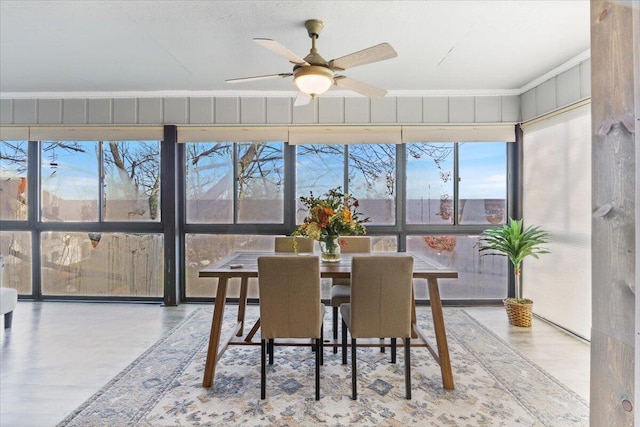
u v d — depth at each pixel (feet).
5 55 9.77
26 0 7.14
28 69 10.76
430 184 13.52
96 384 7.57
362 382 7.65
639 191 2.94
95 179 13.73
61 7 7.41
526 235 11.28
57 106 13.16
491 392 7.24
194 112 13.11
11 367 8.32
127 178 13.73
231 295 13.61
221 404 6.85
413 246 13.55
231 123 13.12
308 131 13.08
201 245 13.73
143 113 13.15
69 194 13.75
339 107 13.06
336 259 8.94
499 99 12.87
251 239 13.66
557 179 10.90
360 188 13.53
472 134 12.92
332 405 6.81
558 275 10.93
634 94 3.00
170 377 7.89
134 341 9.87
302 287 6.98
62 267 13.76
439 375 7.97
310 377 7.91
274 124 13.09
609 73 3.27
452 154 13.50
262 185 13.64
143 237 13.74
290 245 10.94
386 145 13.48
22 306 13.08
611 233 3.25
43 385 7.52
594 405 3.46
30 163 13.64
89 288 13.78
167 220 13.23
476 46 9.28
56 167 13.75
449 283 13.52
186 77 11.55
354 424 6.24
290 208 13.51
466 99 12.93
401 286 6.98
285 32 8.52
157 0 7.17
